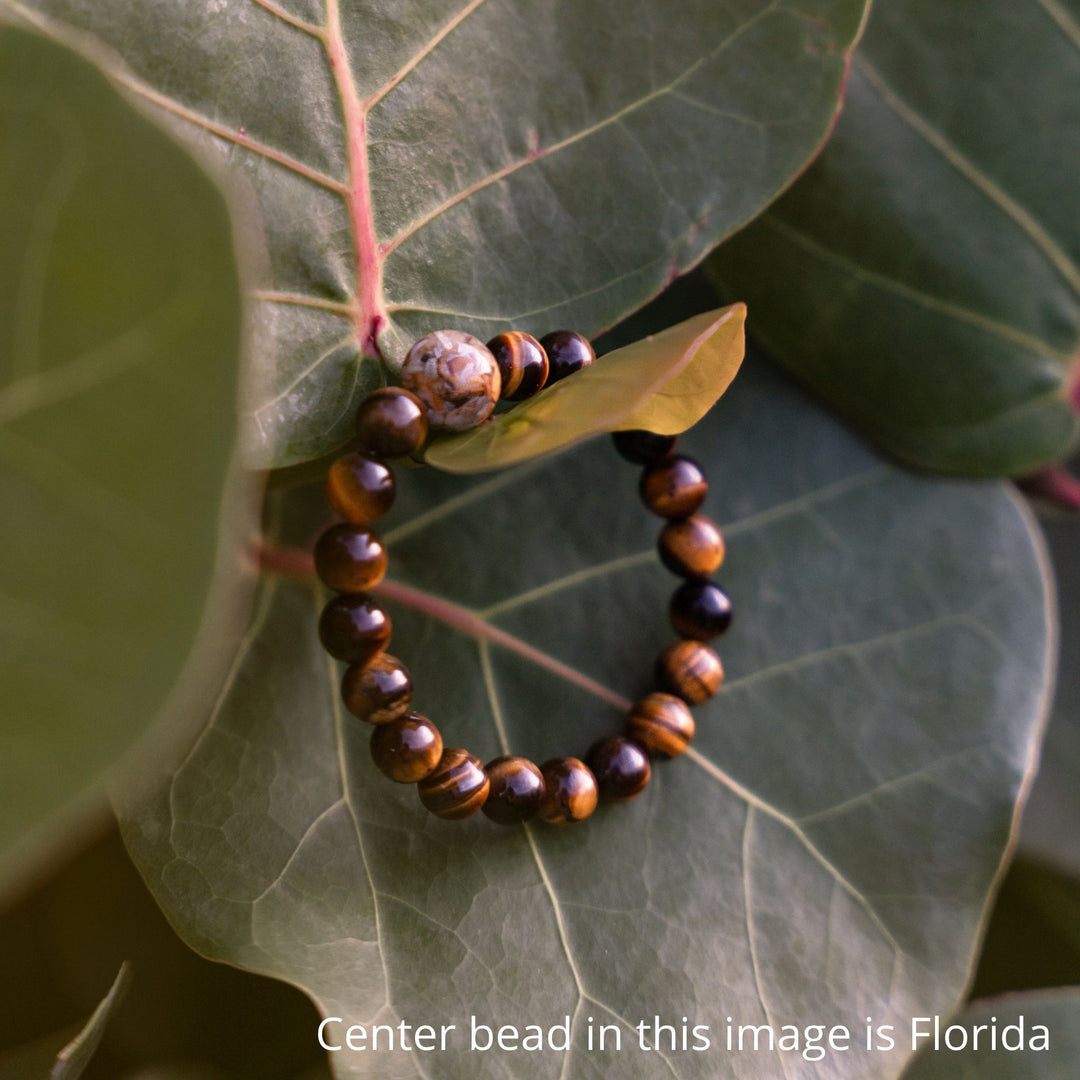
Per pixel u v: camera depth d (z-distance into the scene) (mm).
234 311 205
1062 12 298
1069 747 332
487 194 258
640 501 295
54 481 204
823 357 304
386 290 251
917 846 286
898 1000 277
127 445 204
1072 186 300
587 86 263
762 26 269
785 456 303
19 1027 288
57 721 204
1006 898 322
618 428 237
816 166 297
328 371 248
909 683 295
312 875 259
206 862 256
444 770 259
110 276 205
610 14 263
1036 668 300
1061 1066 290
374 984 255
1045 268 302
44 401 205
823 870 282
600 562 291
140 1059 289
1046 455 306
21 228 206
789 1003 272
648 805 279
